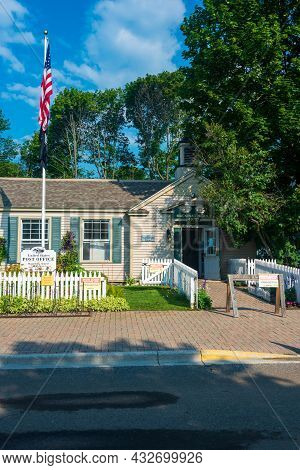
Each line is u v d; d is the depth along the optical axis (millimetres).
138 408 5527
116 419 5176
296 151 18172
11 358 7613
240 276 11461
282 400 5777
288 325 10094
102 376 6930
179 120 43781
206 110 18203
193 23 18297
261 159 16453
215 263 19344
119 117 49281
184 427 4926
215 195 15570
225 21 16750
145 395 6027
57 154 48719
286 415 5258
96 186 21781
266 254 18766
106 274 19203
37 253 12656
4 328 9766
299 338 8891
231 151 15602
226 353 7816
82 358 7699
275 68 16609
